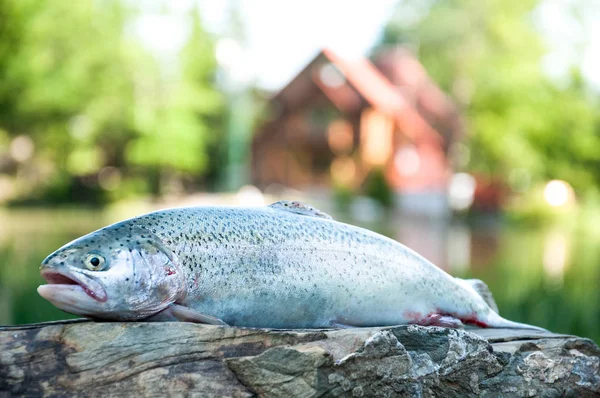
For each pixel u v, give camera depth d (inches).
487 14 1498.5
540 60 1568.7
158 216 126.0
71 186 1459.2
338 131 1674.5
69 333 118.5
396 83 1825.8
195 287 125.0
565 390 147.8
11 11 1201.4
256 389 123.4
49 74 1393.9
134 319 123.3
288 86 1737.2
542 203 1553.9
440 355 137.8
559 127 1675.7
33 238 723.4
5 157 1571.1
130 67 1508.4
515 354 145.6
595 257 689.6
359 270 140.5
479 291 164.6
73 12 1376.7
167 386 119.7
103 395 117.2
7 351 115.3
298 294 134.3
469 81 1582.2
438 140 1630.2
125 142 1604.3
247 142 1819.6
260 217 135.3
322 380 125.6
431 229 1107.9
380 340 131.2
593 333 294.0
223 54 1839.3
